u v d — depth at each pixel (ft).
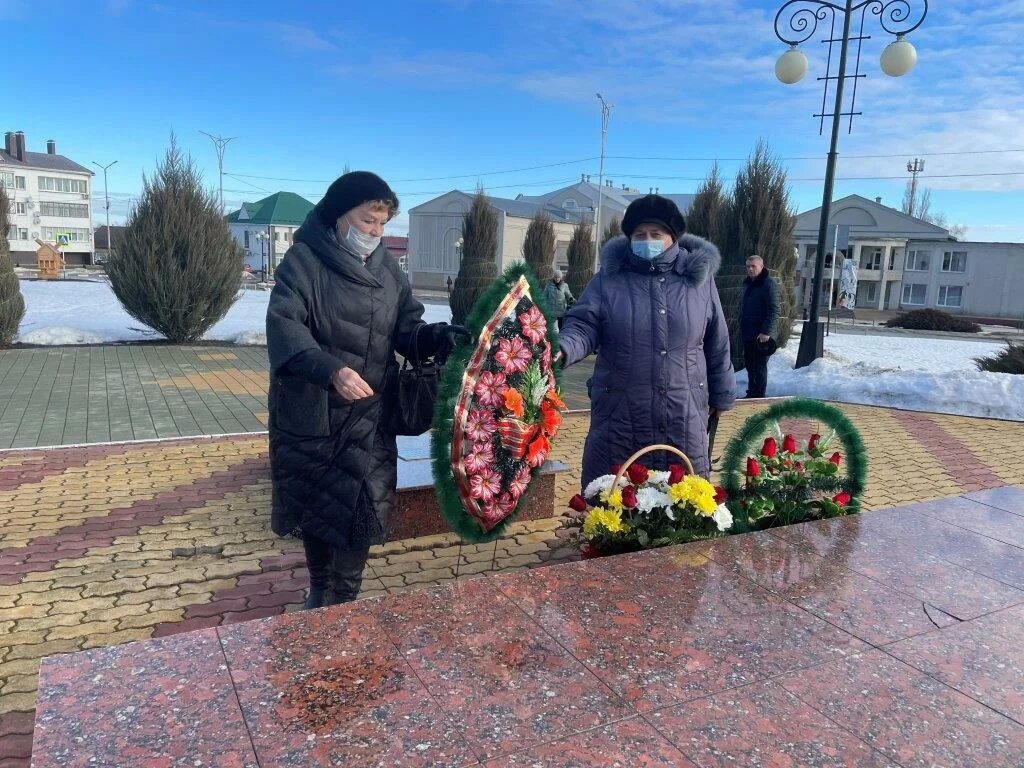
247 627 6.57
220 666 5.92
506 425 8.74
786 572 8.43
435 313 73.61
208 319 42.45
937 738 5.50
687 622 7.09
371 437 8.47
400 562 12.17
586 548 10.11
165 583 11.19
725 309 35.63
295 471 8.23
